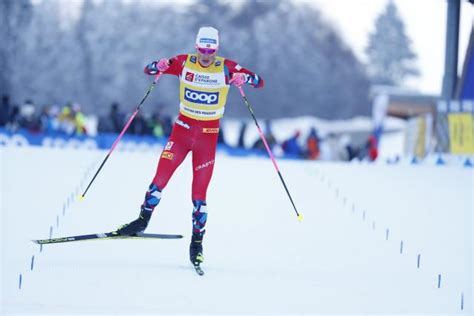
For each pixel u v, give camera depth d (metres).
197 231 17.47
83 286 15.74
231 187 30.25
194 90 17.33
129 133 49.19
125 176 31.50
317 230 23.08
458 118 46.88
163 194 27.34
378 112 63.97
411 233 23.30
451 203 28.98
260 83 17.84
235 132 123.44
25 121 49.88
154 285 16.05
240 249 20.06
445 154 46.50
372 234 22.89
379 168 40.06
